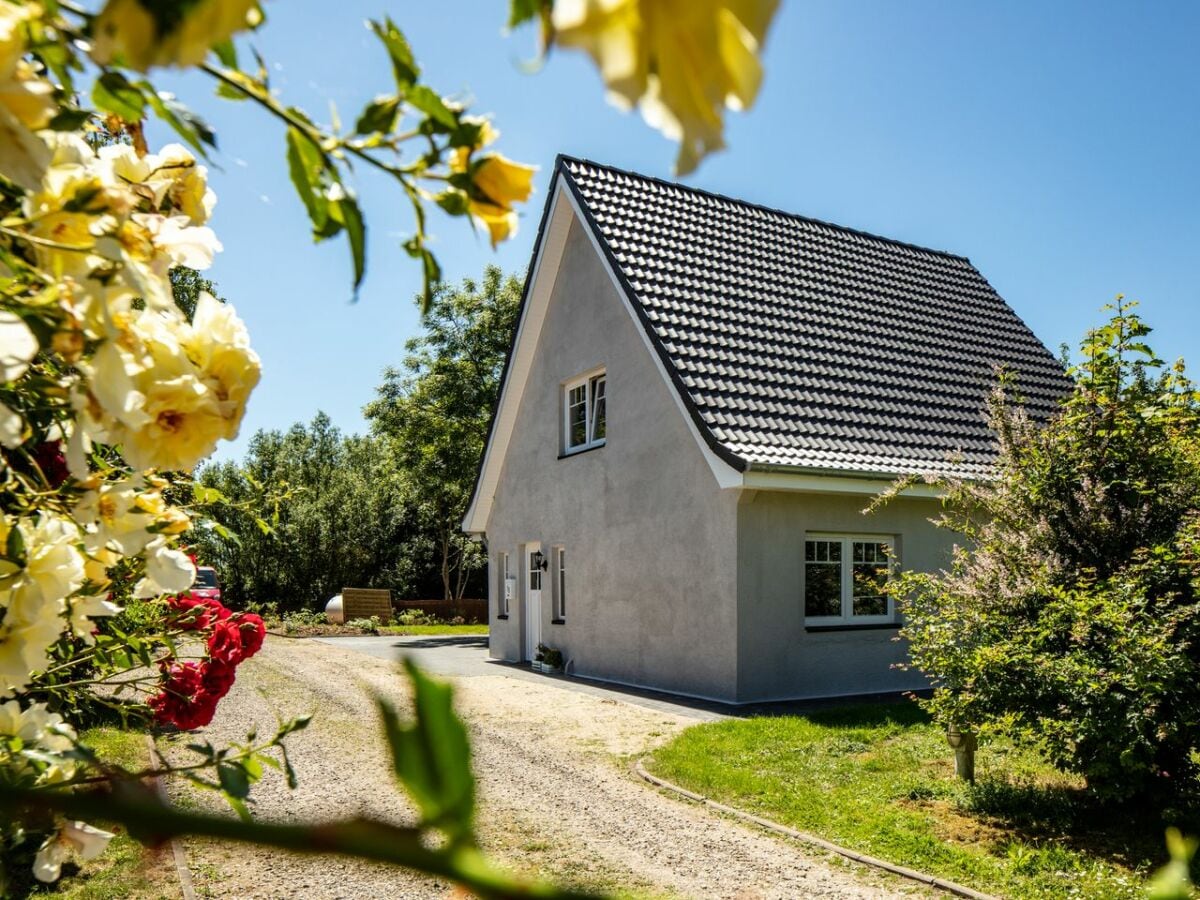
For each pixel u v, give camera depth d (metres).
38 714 1.23
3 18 0.62
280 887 5.18
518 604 16.58
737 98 0.25
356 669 14.38
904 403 13.42
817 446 11.85
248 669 14.33
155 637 2.18
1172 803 5.98
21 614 1.08
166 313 1.03
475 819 0.25
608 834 6.24
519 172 0.68
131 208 0.91
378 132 0.67
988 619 6.69
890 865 5.57
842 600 12.20
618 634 13.46
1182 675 5.73
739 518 11.35
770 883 5.34
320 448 46.47
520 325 16.11
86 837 1.14
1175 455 6.66
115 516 1.27
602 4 0.24
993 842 5.95
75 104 0.97
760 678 11.36
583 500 14.51
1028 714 6.22
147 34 0.30
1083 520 6.68
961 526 7.61
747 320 13.60
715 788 7.28
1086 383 6.86
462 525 18.27
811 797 6.96
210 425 0.96
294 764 7.85
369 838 0.25
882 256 16.78
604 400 14.27
